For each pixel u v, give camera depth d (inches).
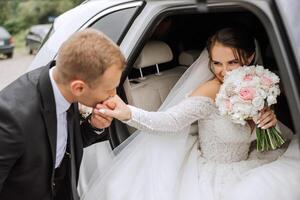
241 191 70.5
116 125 86.4
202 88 76.6
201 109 74.6
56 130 60.1
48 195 64.1
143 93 96.7
